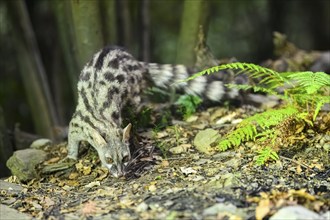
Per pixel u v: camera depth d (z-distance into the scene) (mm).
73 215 2107
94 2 2771
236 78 2727
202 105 2744
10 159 2512
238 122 2576
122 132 2365
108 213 2082
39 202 2215
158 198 2125
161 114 2686
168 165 2344
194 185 2189
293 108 2406
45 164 2486
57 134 3215
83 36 2801
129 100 2604
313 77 2299
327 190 2137
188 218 2012
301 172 2230
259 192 2119
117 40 3066
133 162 2365
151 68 2684
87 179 2365
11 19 3502
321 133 2396
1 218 2105
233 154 2354
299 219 1932
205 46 2830
